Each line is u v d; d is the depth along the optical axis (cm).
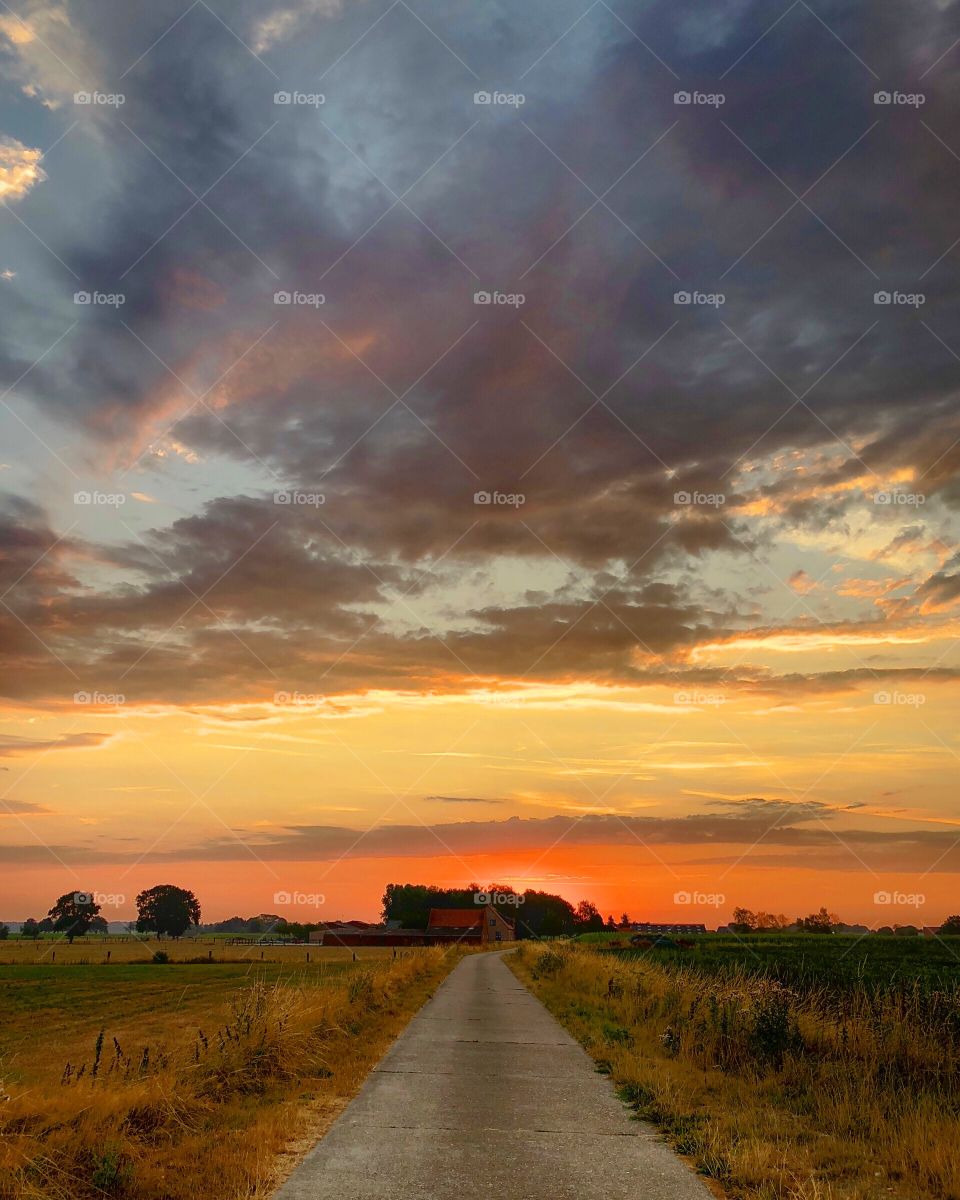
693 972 2253
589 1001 2180
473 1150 743
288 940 16575
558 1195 627
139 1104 810
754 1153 718
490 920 14438
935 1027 1134
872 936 11000
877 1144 771
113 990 4288
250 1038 1109
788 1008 1263
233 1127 811
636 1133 816
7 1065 1661
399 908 16425
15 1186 606
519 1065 1211
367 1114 877
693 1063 1198
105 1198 614
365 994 1855
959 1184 652
